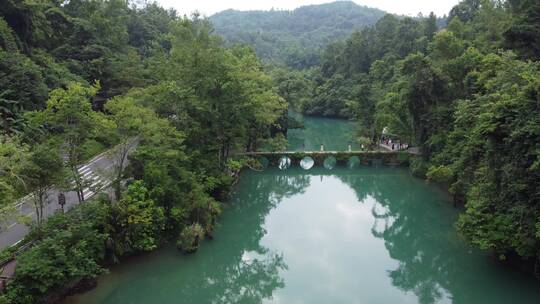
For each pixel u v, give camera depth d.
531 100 21.61
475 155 28.72
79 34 53.56
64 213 20.98
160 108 32.97
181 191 28.45
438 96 43.72
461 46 49.78
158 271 24.98
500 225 22.78
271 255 29.88
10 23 41.66
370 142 59.41
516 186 21.27
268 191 46.06
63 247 18.39
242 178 48.94
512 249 24.59
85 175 29.41
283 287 25.33
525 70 26.80
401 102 48.34
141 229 24.16
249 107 39.09
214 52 36.16
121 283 22.83
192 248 26.84
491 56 33.91
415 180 48.34
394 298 24.16
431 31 99.25
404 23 103.44
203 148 34.97
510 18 44.34
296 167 55.12
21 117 30.86
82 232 19.88
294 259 29.28
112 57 53.62
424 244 31.62
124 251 23.80
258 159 53.56
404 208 40.53
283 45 192.75
